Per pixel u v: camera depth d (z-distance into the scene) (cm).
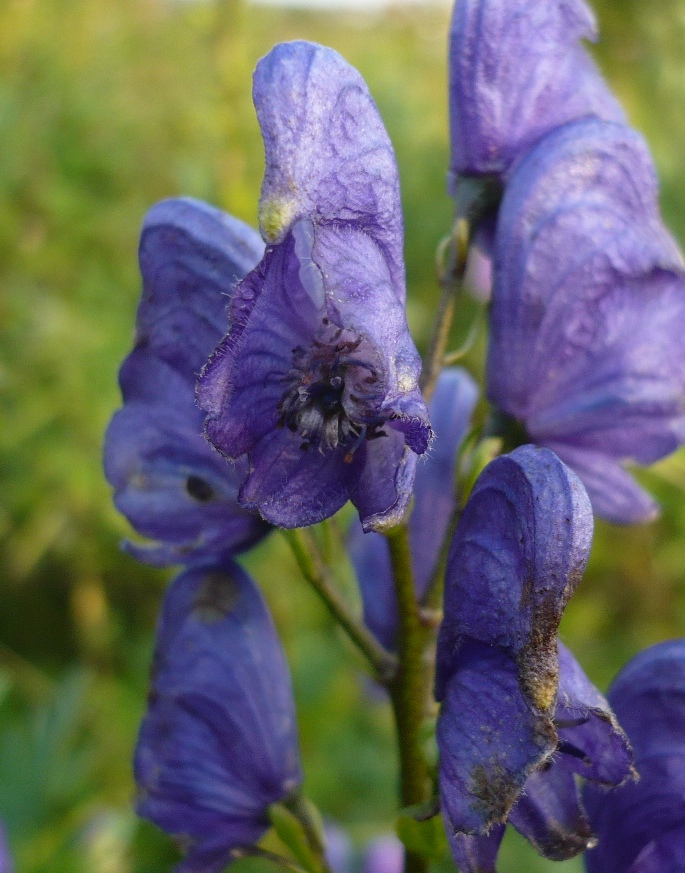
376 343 9
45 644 38
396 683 13
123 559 38
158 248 12
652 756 12
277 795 14
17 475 36
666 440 13
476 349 40
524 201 12
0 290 37
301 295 10
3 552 37
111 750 33
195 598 13
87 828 25
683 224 42
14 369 36
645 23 45
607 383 13
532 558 10
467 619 10
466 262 13
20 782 24
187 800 14
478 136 13
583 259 12
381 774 31
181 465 13
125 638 38
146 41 41
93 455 36
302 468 10
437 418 15
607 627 39
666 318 13
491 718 10
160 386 13
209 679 13
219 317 12
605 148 12
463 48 13
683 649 12
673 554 38
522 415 13
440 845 12
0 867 19
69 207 38
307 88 10
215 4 33
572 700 10
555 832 10
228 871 29
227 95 33
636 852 12
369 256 10
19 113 38
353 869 26
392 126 42
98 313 37
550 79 13
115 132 39
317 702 30
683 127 44
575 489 10
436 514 15
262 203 9
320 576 13
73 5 41
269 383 10
